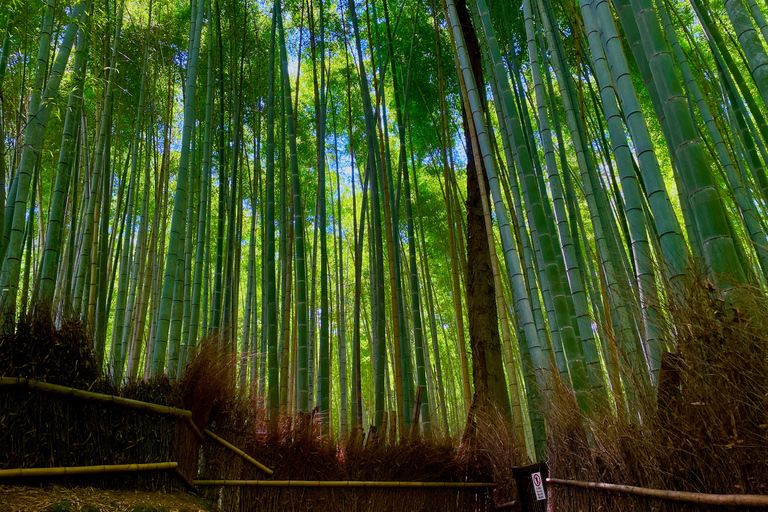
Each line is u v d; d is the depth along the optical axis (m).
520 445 3.71
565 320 3.24
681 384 1.68
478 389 4.71
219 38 5.62
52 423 2.20
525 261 4.31
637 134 2.14
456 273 5.28
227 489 3.20
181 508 2.50
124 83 6.46
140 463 2.54
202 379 3.15
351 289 10.02
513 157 4.66
